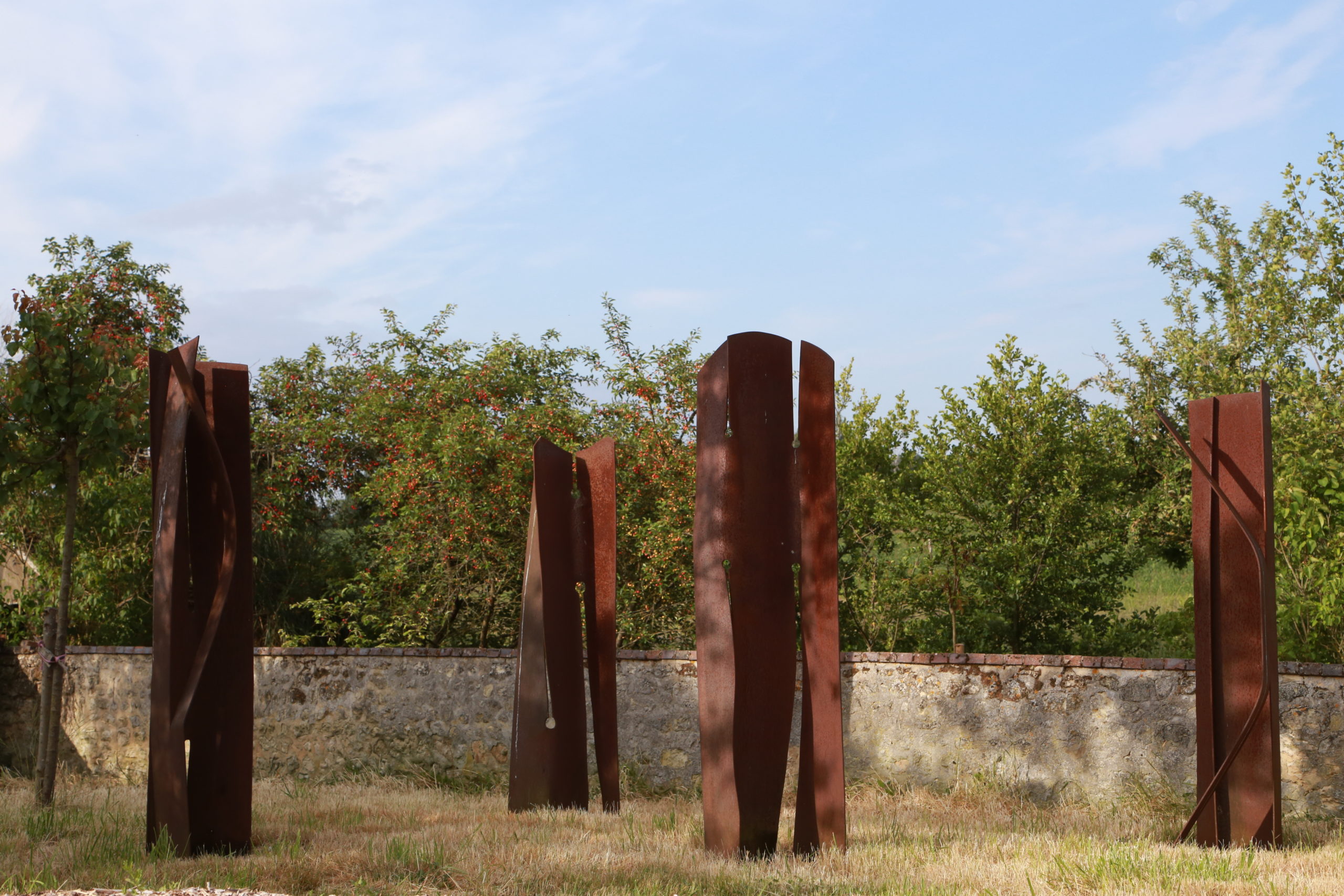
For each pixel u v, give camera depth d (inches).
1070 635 465.4
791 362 272.1
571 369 660.1
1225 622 265.0
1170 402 646.5
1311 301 592.1
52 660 316.5
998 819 304.3
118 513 503.2
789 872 232.1
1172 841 268.8
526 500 487.8
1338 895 199.2
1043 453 453.4
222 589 258.1
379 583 530.0
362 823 300.8
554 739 333.7
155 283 665.6
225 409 268.1
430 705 410.6
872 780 354.0
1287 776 299.3
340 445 602.9
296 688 430.9
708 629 261.0
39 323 313.7
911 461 521.7
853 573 498.3
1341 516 371.2
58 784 400.8
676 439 515.2
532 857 244.2
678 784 377.1
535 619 339.3
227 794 255.1
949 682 349.4
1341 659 372.2
